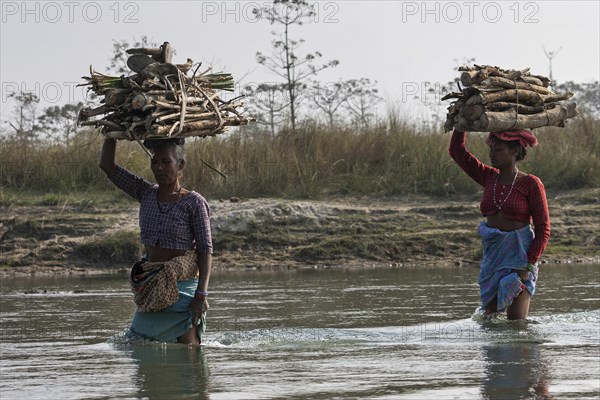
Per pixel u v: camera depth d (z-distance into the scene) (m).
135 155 40.28
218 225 34.59
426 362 14.04
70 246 33.03
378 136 42.75
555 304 21.28
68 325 18.91
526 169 41.56
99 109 15.85
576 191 40.19
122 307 21.83
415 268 31.36
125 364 14.09
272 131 44.00
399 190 39.97
